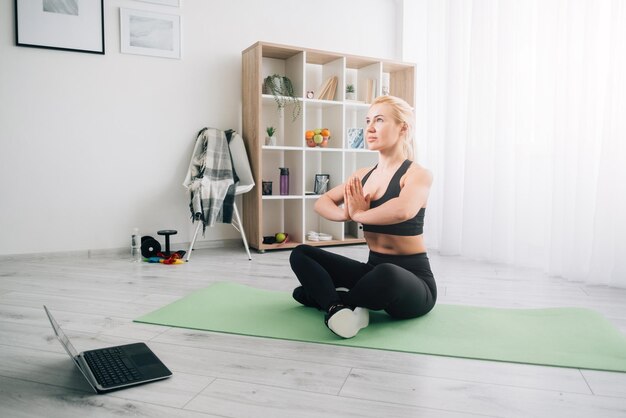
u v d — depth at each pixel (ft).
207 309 6.99
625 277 8.69
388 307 6.26
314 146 13.01
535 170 10.48
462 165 12.11
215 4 12.51
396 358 5.23
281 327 6.22
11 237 10.87
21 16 10.59
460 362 5.14
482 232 11.43
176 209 12.38
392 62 13.53
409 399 4.30
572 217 9.35
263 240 12.59
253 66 12.13
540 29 10.27
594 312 6.93
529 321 6.50
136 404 4.19
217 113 12.71
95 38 11.27
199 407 4.14
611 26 8.72
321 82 13.98
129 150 11.80
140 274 9.45
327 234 13.66
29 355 5.28
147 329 6.15
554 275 9.63
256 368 4.96
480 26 11.43
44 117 10.97
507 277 9.57
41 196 11.06
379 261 6.58
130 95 11.73
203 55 12.44
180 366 5.00
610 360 5.17
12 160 10.77
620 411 4.12
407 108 6.43
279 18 13.35
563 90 9.59
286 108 13.30
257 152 12.00
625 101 8.74
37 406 4.16
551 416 4.03
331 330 5.76
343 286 6.80
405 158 6.48
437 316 6.70
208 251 12.28
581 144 9.12
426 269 6.57
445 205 12.14
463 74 12.03
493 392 4.45
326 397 4.33
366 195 6.61
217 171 11.59
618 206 8.79
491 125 11.36
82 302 7.39
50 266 10.21
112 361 4.98
